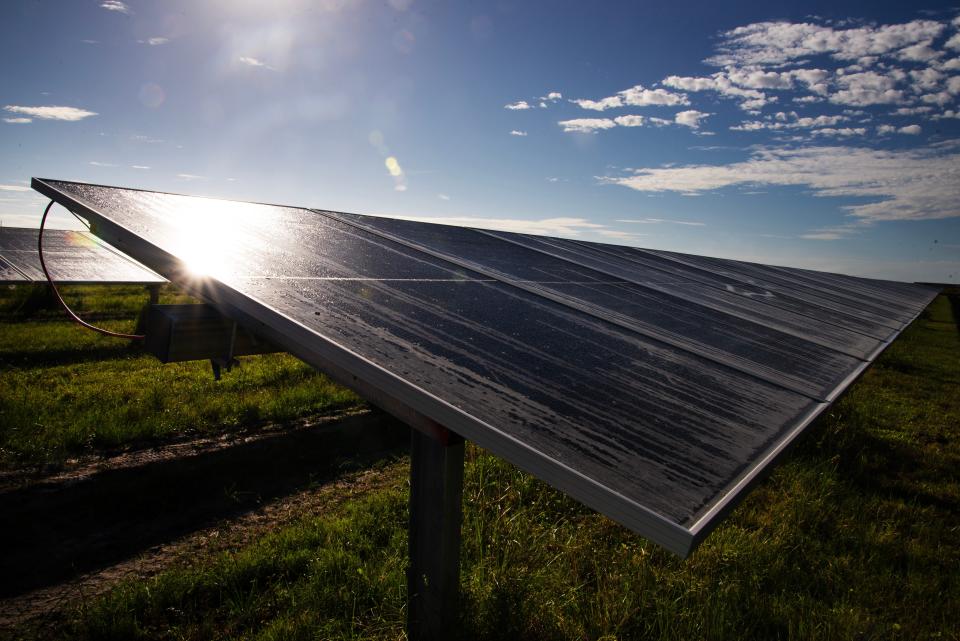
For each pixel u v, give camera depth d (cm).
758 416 229
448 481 257
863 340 546
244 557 375
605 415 198
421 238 505
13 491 462
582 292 416
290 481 529
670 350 300
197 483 507
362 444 634
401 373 196
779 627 332
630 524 147
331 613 322
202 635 305
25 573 359
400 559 376
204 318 332
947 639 333
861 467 620
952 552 453
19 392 702
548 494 494
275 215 459
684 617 325
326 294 264
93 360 952
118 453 559
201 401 719
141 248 297
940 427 887
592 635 304
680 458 177
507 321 285
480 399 190
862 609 358
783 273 1212
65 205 348
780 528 452
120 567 373
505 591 299
